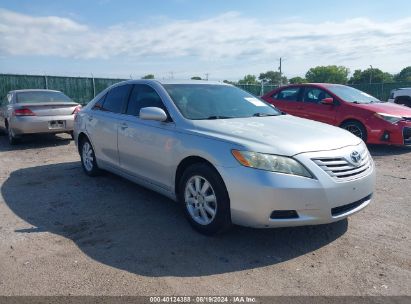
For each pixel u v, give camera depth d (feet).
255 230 13.08
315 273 10.29
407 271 10.34
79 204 15.97
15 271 10.36
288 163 10.96
